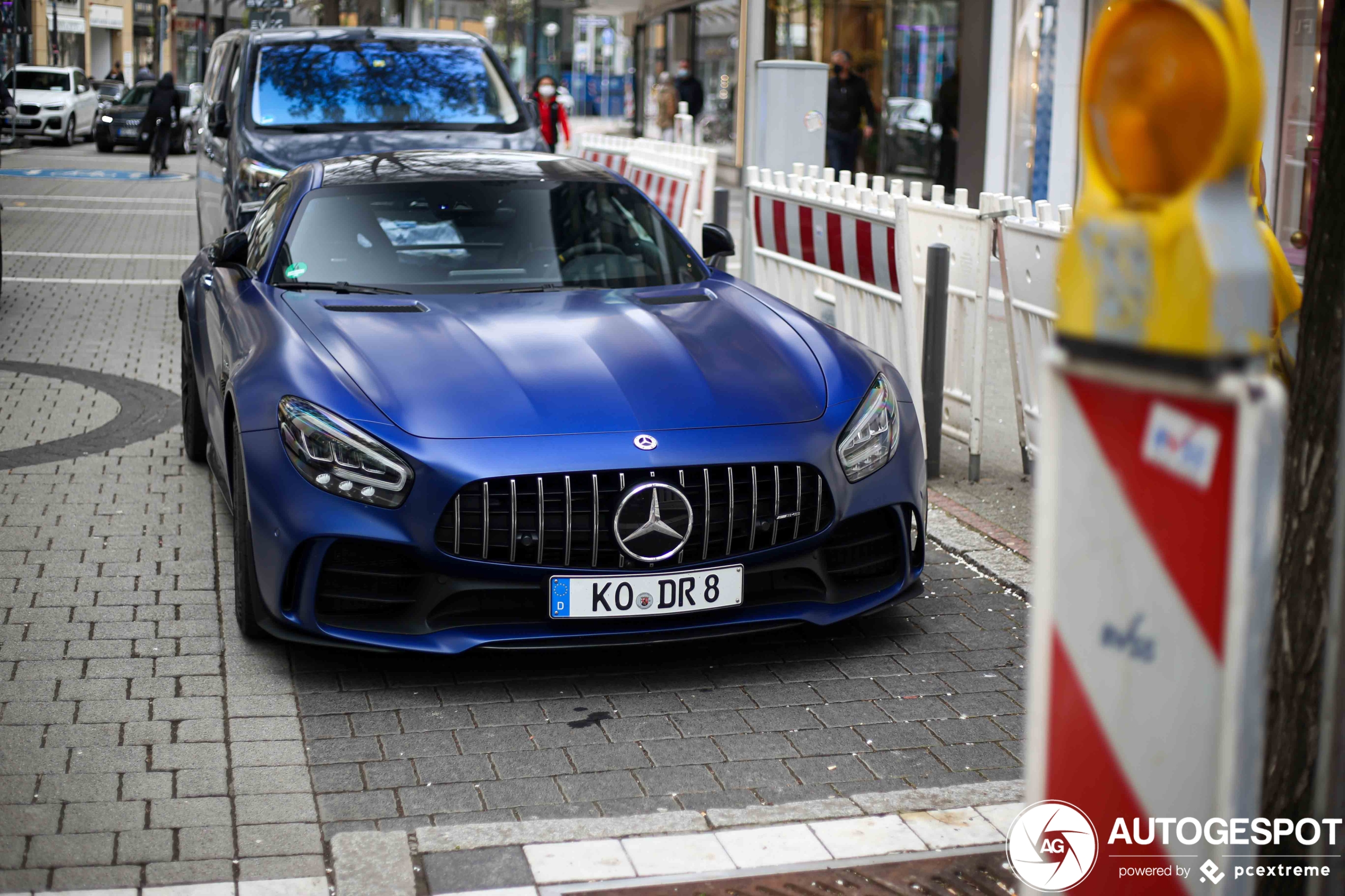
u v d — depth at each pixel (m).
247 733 3.76
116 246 14.83
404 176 5.77
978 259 6.36
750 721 3.91
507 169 5.90
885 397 4.53
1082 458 1.48
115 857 3.04
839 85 18.33
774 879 2.92
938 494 6.24
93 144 35.84
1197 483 1.38
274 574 4.08
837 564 4.35
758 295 5.27
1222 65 1.26
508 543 3.99
